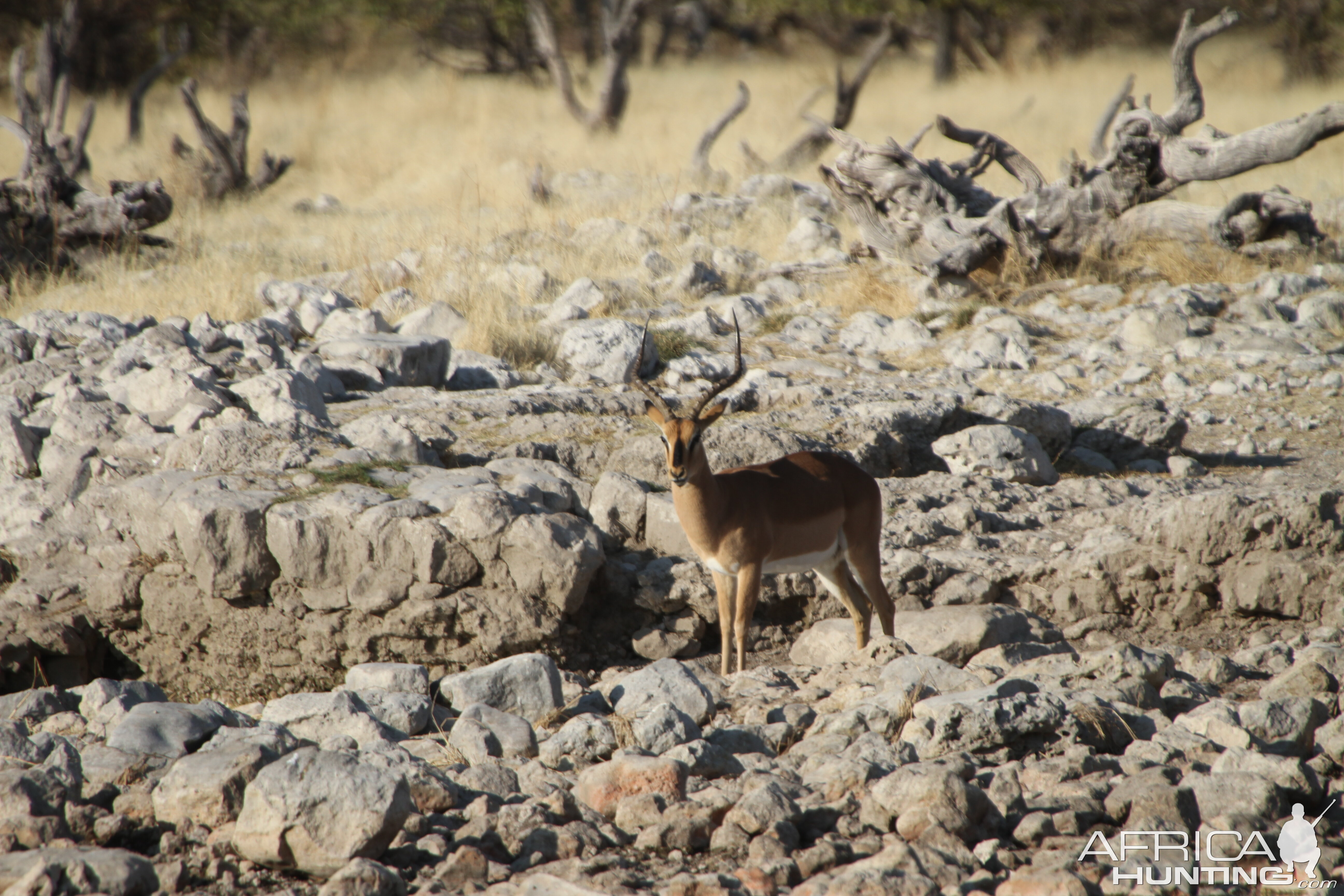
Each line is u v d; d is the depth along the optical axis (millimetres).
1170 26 170875
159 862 14508
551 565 26641
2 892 13180
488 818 15297
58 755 16547
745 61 183375
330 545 27016
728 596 25922
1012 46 182250
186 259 65875
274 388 35375
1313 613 26125
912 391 42844
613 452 34062
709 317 54656
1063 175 70250
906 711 18516
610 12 114688
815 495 25875
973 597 28500
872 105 130625
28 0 135750
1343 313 53156
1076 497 35594
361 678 22875
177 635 28562
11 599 29047
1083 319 55438
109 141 115000
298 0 145750
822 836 14984
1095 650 26625
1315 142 55969
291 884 14242
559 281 61500
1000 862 13914
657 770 15852
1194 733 17609
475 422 37031
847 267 64250
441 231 71562
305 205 87062
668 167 94812
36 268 63125
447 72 154875
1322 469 38500
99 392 35625
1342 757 16812
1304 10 140000
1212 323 53125
